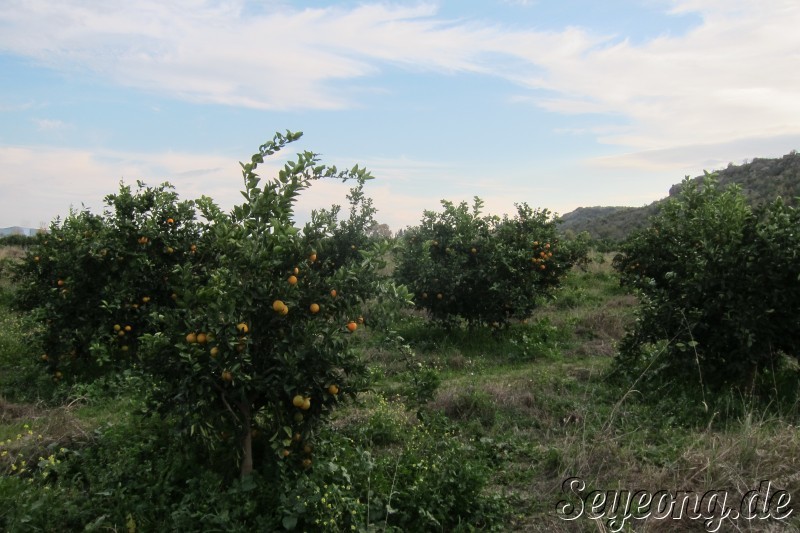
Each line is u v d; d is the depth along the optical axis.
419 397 5.10
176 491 4.28
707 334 7.02
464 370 8.73
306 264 4.48
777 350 6.91
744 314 6.52
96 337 7.79
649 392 6.88
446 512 4.20
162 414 4.26
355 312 4.46
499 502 4.43
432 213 10.91
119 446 4.90
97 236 8.23
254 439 4.56
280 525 3.92
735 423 5.81
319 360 4.14
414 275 10.48
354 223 11.96
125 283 8.01
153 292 8.30
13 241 22.86
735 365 6.66
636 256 13.05
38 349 8.33
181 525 3.85
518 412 6.40
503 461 5.29
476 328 10.99
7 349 9.09
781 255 6.49
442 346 9.88
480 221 10.91
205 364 4.01
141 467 4.50
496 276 10.26
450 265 10.34
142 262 8.02
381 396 6.36
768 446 4.62
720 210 7.25
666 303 7.20
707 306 6.82
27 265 9.34
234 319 4.01
